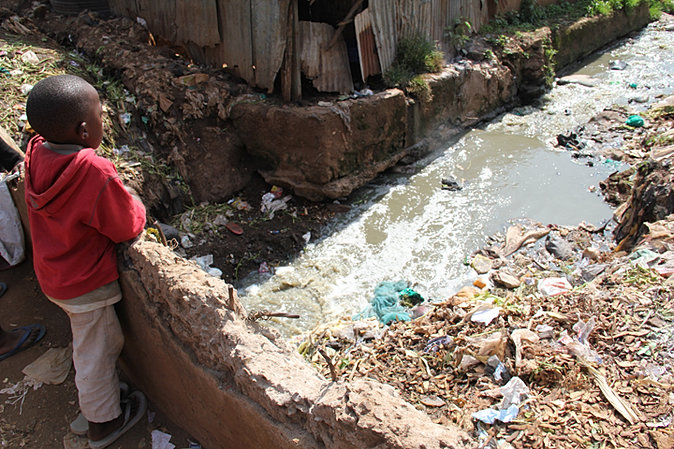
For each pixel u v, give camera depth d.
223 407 2.40
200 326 2.41
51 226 2.40
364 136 6.79
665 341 3.23
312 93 6.92
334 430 1.90
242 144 6.72
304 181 6.55
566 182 7.12
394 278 5.53
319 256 5.91
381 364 3.54
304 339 4.35
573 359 3.15
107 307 2.64
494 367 3.23
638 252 4.31
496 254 5.76
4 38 6.75
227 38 6.78
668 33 13.92
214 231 6.05
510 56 9.38
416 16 7.81
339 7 7.18
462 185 7.15
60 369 3.24
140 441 2.85
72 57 6.70
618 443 2.61
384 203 6.79
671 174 5.20
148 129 6.33
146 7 7.46
